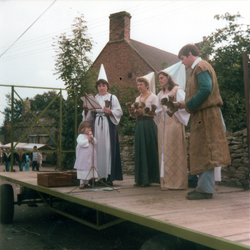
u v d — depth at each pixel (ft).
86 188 11.91
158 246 6.47
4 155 35.65
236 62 20.85
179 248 6.38
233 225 5.75
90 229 14.79
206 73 8.84
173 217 6.48
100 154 13.02
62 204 13.34
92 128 13.16
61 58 28.35
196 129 8.98
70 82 28.40
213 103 8.80
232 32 20.54
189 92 9.25
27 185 13.66
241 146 13.64
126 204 8.16
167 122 11.32
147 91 13.15
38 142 28.63
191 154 9.02
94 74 29.89
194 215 6.67
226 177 14.03
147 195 9.84
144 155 12.23
